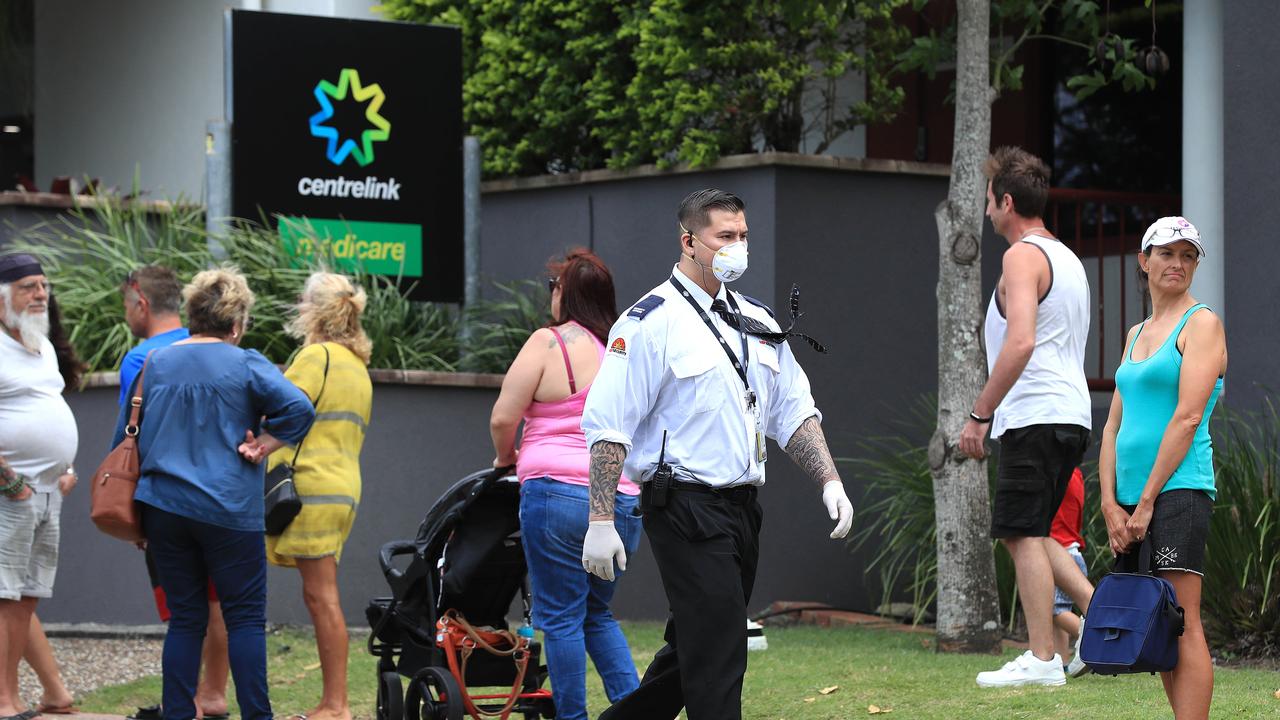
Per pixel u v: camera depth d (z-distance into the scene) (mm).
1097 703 22703
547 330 22359
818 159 37438
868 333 38156
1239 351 33562
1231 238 33750
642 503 18266
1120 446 19844
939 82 46438
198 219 41531
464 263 40656
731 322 18328
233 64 38469
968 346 30516
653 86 40406
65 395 36750
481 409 37250
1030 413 24609
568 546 21719
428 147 40250
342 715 25516
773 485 36969
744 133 40000
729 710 17562
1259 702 22406
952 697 24141
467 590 23156
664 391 18109
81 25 58656
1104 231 45156
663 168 39469
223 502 22719
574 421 22078
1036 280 24469
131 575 36062
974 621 29875
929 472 34531
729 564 17859
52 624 36344
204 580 23250
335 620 25562
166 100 55188
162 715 23703
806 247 37438
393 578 23141
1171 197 42594
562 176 42312
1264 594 28703
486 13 43625
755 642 30266
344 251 39250
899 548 35719
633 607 37219
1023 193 25234
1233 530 29391
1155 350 19609
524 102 43969
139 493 22859
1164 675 19672
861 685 25578
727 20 38938
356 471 26188
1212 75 36938
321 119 39188
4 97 61906
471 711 22406
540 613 21969
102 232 41281
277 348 36875
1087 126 45844
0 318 24984
